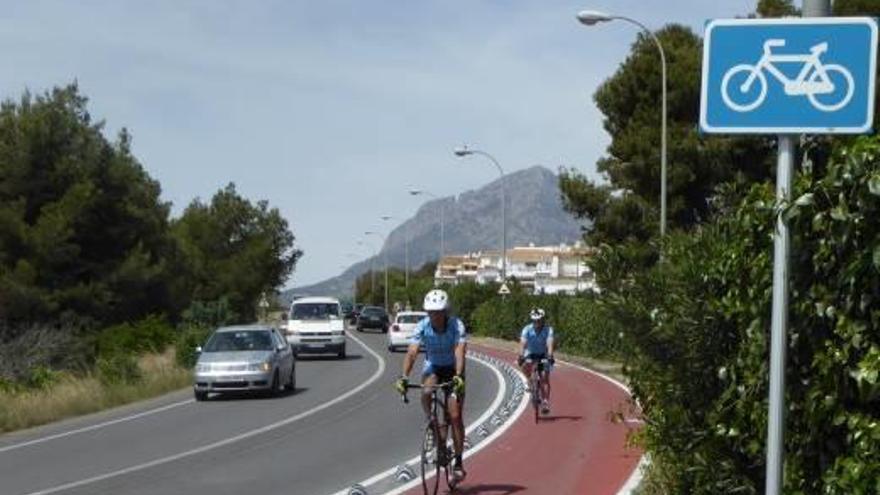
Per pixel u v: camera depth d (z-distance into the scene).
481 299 70.19
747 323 6.41
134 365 30.61
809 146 6.04
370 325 79.94
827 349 5.50
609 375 33.34
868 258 5.21
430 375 12.45
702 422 7.16
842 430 5.57
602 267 7.88
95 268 47.75
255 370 26.31
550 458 15.17
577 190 41.62
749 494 6.73
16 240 44.88
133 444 18.38
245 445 17.73
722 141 37.72
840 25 4.78
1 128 49.31
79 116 50.31
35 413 22.81
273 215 87.50
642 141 39.06
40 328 38.28
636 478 13.01
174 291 54.06
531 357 20.50
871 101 4.73
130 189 50.38
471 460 15.12
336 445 17.47
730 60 4.93
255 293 81.62
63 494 13.27
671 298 7.30
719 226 7.11
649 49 40.97
